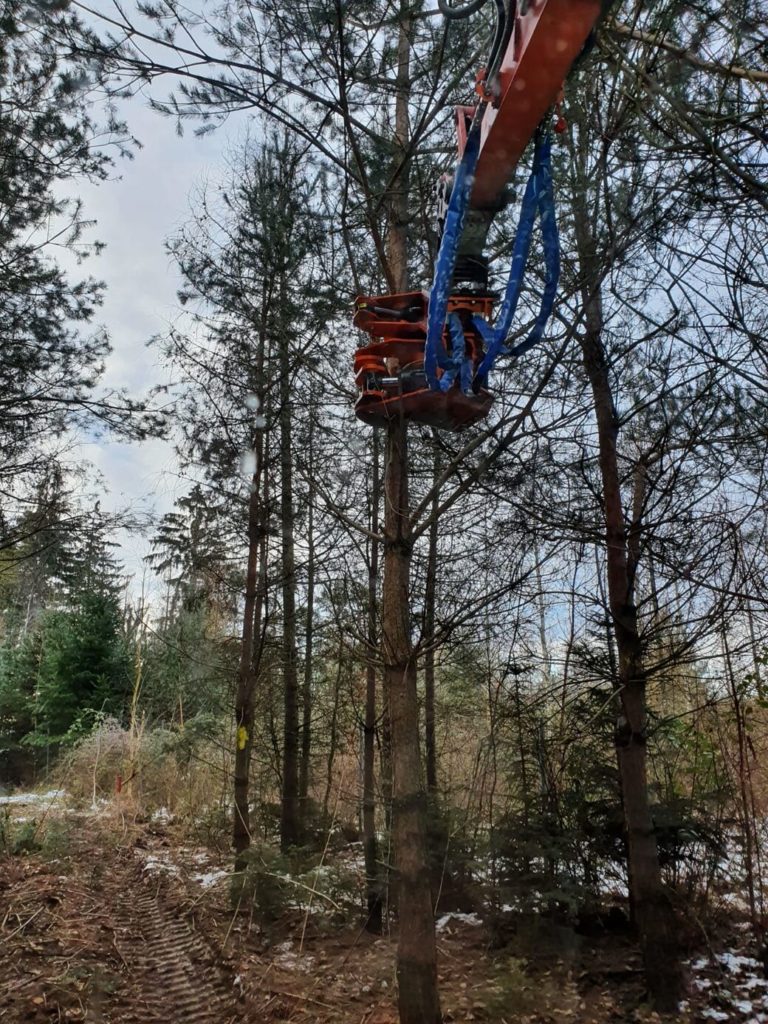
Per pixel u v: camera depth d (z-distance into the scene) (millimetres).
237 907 8047
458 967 6578
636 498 6367
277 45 5180
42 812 15766
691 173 4117
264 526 9992
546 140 3447
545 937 6789
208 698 16641
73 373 9266
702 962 6219
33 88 7996
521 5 3117
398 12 5270
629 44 3820
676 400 5742
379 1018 5449
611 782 7457
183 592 11836
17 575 18844
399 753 4953
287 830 10211
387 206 5883
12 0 4660
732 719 7434
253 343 9547
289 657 10711
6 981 6090
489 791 8383
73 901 8977
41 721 24609
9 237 8680
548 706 8898
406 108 6066
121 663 23797
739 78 3631
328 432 7656
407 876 4707
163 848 13297
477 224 4051
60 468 9773
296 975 6422
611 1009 5602
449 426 5066
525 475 6445
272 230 7633
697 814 7621
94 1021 5477
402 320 4637
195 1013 5789
